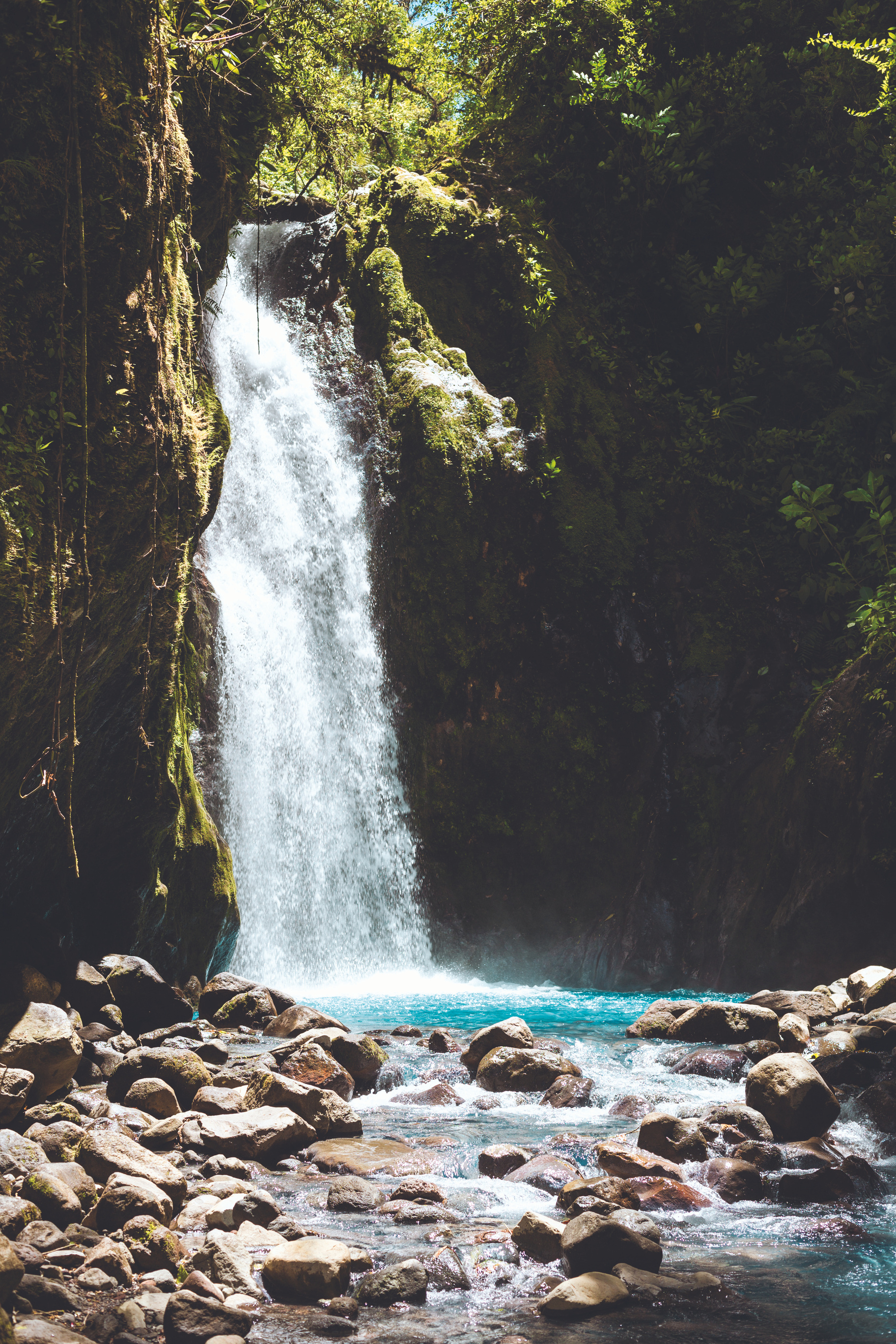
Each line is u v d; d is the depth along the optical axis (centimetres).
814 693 1264
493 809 1365
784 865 1110
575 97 1536
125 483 580
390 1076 609
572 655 1383
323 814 1348
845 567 1280
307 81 1007
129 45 585
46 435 520
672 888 1270
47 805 650
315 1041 592
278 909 1273
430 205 1552
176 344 661
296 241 1630
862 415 1395
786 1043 650
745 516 1415
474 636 1381
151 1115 489
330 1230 371
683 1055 657
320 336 1552
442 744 1377
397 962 1347
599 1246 339
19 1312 280
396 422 1438
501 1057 608
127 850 779
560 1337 294
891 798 999
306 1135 473
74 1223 346
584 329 1516
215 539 1352
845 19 1462
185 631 1072
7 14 504
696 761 1305
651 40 1612
